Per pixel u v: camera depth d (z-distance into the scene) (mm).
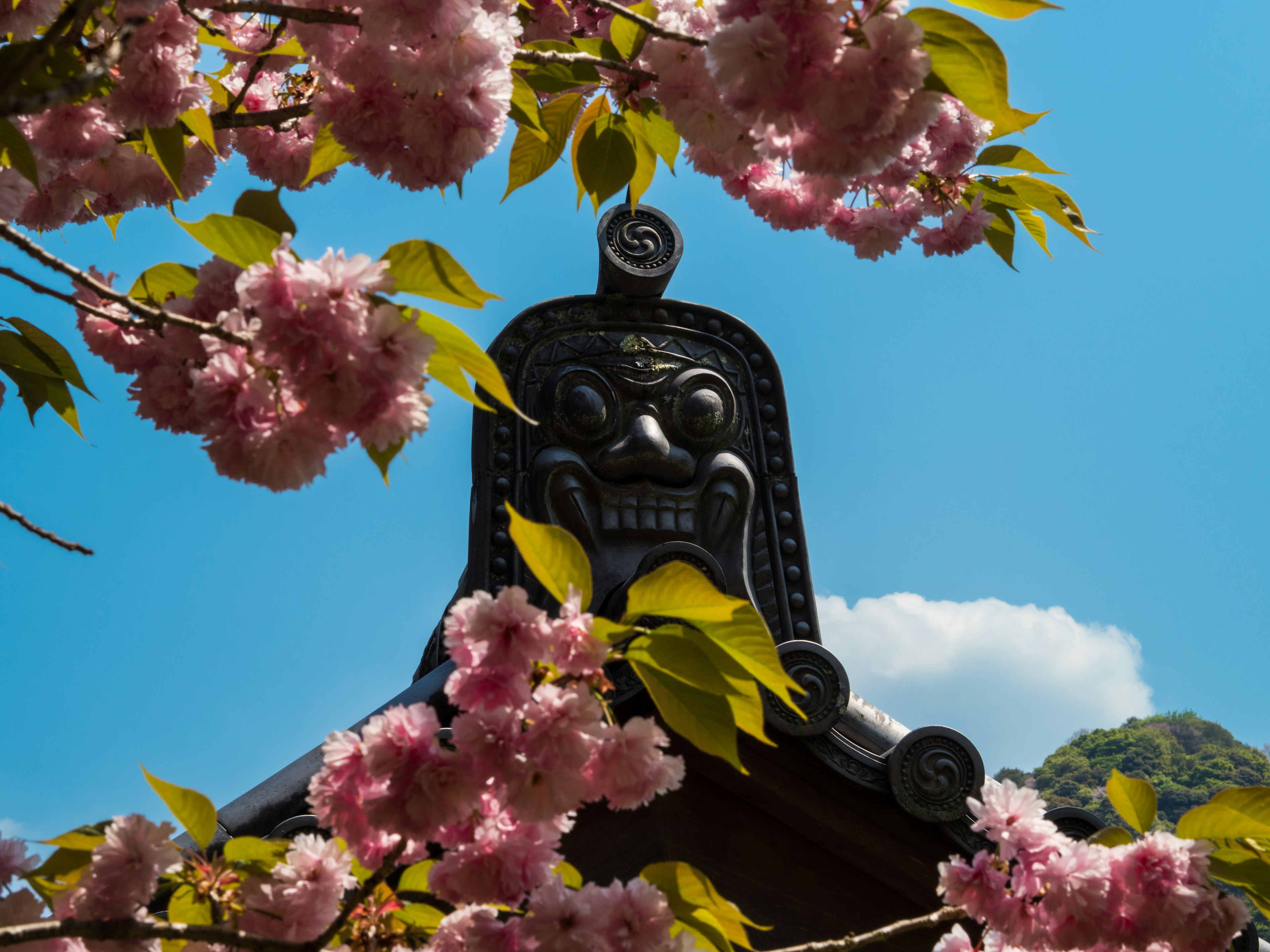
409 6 1819
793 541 3920
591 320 4121
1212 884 1912
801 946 1896
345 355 1390
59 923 1468
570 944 1558
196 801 1725
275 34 2299
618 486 3812
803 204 2715
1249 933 2592
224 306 1649
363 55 1981
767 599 3814
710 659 1505
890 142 1638
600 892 1646
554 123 2379
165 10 1882
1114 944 1851
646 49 2145
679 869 1729
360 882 1827
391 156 2062
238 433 1497
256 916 1678
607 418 3885
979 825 1909
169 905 1811
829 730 2957
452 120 1990
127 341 1929
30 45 1256
